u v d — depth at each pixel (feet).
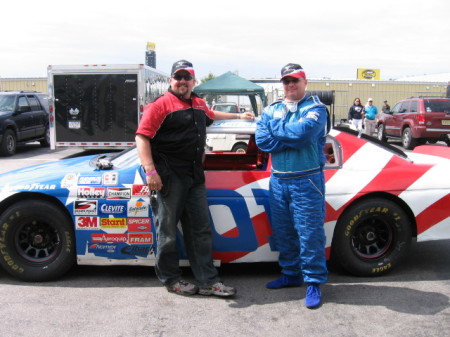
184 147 11.01
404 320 10.28
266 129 11.19
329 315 10.55
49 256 12.39
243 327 9.98
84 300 11.32
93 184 12.03
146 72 38.34
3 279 12.64
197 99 11.55
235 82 46.29
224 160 15.70
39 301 11.23
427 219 12.73
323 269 11.08
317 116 10.48
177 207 11.18
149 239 12.02
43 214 12.01
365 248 12.92
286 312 10.72
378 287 12.17
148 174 10.75
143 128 10.76
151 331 9.78
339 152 12.80
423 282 12.55
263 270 13.55
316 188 10.94
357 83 101.81
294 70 10.88
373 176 12.60
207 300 11.39
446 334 9.65
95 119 37.60
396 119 53.06
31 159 40.14
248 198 12.21
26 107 45.62
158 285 12.34
